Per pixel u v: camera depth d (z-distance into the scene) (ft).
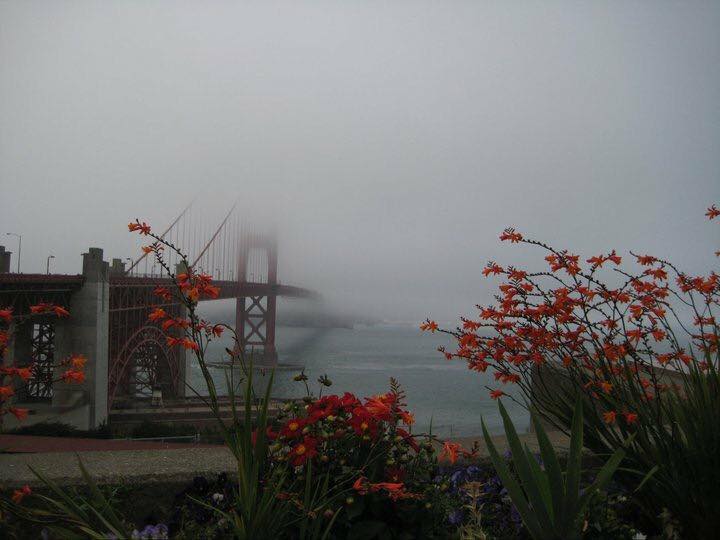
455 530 7.70
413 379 325.83
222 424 7.16
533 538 6.73
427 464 8.07
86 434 117.50
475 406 230.48
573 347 8.35
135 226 7.18
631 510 8.42
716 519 7.00
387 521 7.26
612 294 8.20
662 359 8.02
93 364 123.85
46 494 8.30
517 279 8.50
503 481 6.86
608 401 8.00
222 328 7.32
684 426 7.58
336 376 309.63
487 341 8.57
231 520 6.79
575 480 6.63
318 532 6.68
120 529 6.61
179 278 7.23
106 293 130.41
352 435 7.59
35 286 108.37
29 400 123.24
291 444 7.60
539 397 8.61
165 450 10.18
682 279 8.58
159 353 160.04
